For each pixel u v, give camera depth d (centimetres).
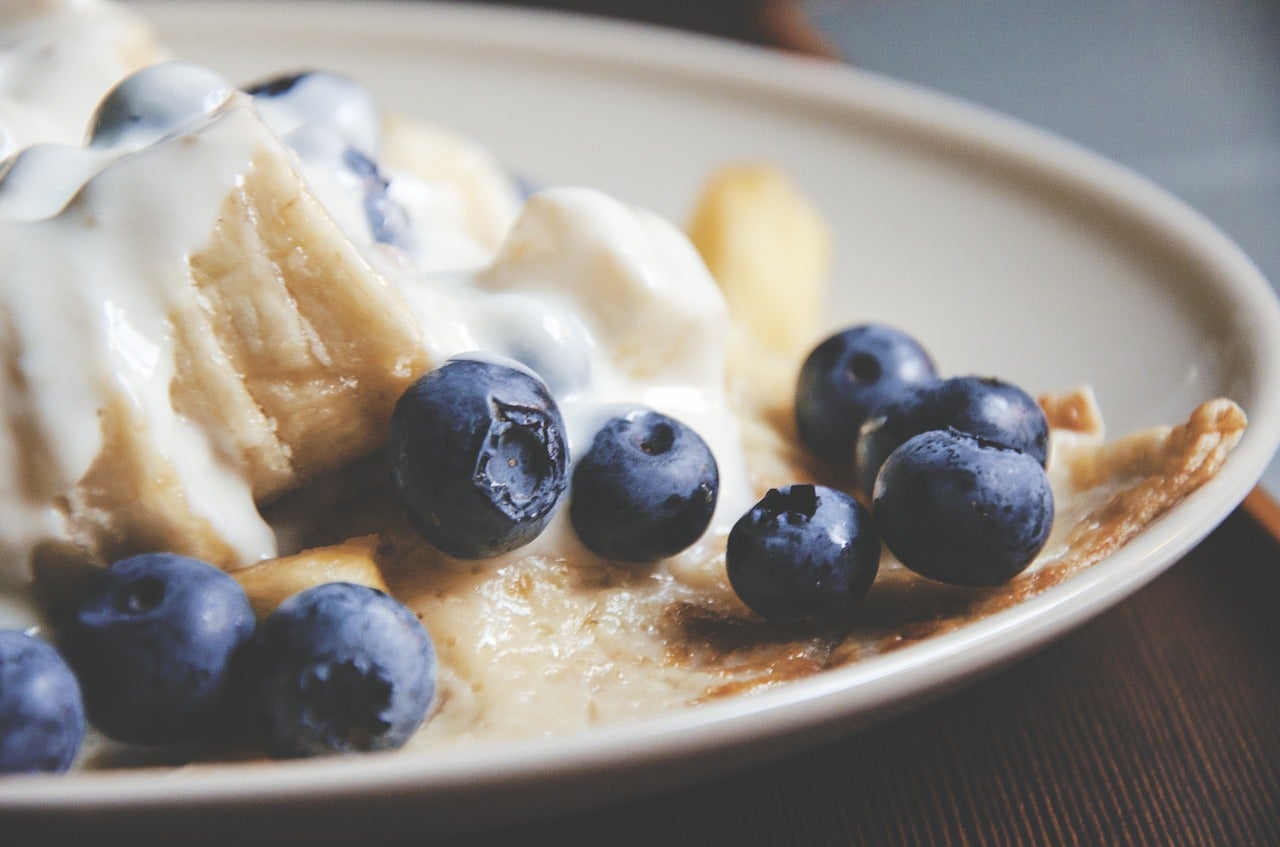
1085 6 48
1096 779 21
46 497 19
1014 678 22
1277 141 39
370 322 20
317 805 17
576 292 23
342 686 19
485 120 34
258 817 17
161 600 19
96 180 20
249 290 20
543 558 21
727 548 21
